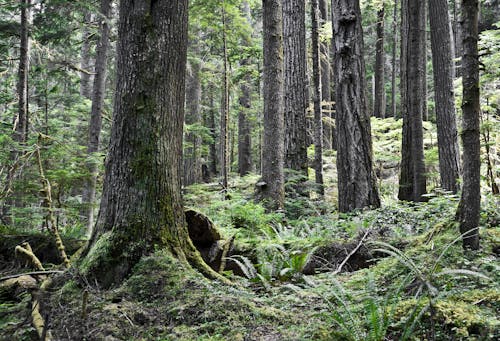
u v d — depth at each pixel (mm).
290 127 11469
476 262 4004
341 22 8477
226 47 16703
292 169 11250
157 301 3885
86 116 16797
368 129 8422
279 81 9828
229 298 3828
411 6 10617
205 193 13094
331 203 12086
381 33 22406
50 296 4023
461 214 4441
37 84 11383
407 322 3068
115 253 4320
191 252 4664
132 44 4688
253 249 5797
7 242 6223
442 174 10961
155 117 4645
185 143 19250
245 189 14242
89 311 3717
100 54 12758
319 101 12250
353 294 4051
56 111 16703
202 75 20156
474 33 4305
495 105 8617
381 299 3545
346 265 5641
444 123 10984
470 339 2885
